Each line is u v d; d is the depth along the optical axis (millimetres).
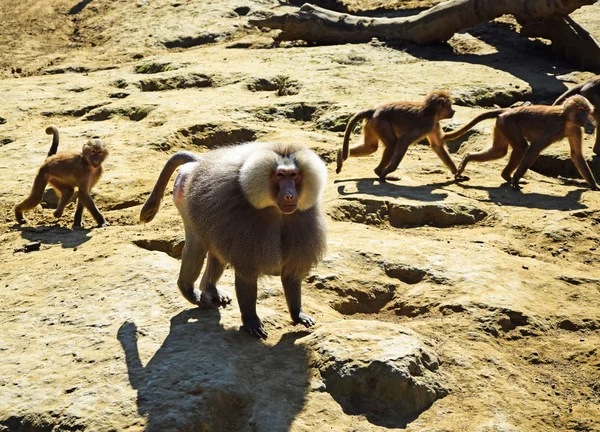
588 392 5887
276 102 13766
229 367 5535
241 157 5742
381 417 5367
